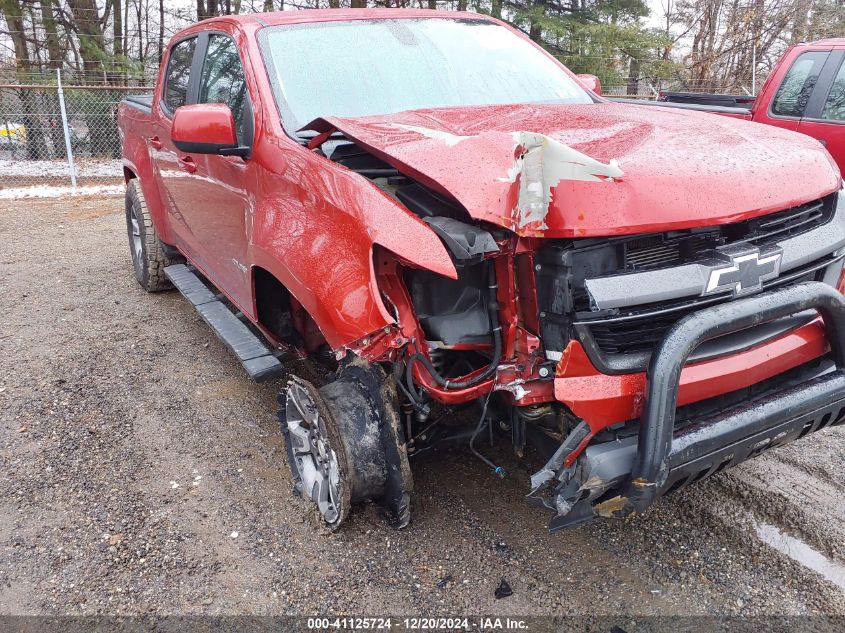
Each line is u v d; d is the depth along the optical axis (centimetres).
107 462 367
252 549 298
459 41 414
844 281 296
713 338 242
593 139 271
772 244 257
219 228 403
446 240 232
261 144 335
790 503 318
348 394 284
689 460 232
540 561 286
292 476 336
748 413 244
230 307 473
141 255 620
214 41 435
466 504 321
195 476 354
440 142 257
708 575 276
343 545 298
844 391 262
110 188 1253
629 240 239
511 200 230
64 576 285
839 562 281
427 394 264
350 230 260
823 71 666
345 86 361
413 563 287
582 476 233
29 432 396
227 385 452
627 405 235
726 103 804
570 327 233
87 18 1936
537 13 1873
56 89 1381
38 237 873
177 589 277
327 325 267
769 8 1938
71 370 476
